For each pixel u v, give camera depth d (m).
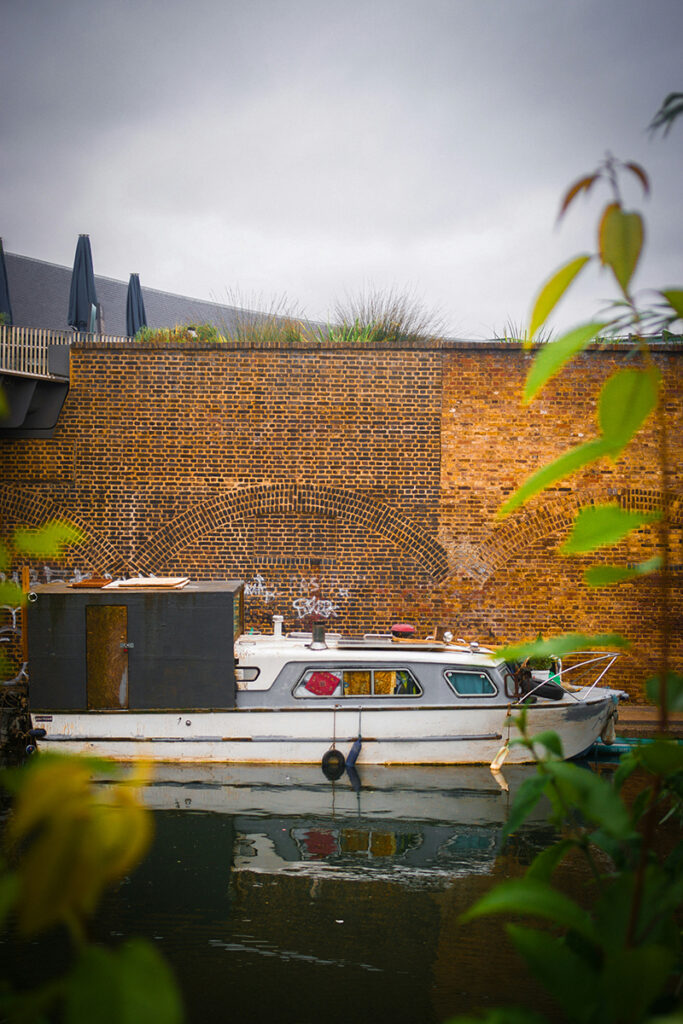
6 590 0.71
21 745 11.29
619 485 13.95
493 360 14.27
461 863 7.93
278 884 7.46
